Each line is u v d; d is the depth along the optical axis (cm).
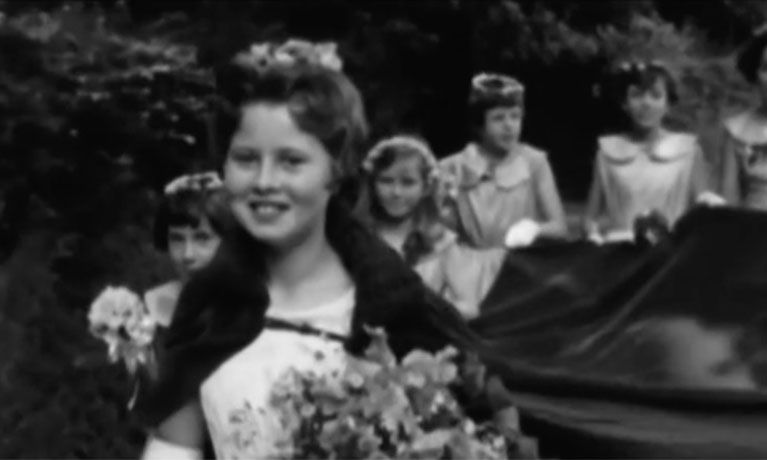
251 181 483
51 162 1293
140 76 1334
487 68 1794
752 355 739
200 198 817
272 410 476
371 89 1745
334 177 488
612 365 743
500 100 1166
